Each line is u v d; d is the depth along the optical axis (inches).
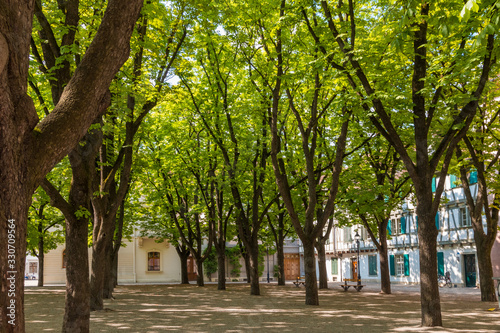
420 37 475.2
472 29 422.9
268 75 697.0
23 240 163.2
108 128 442.0
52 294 1034.7
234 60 762.8
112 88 453.7
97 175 603.8
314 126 714.2
